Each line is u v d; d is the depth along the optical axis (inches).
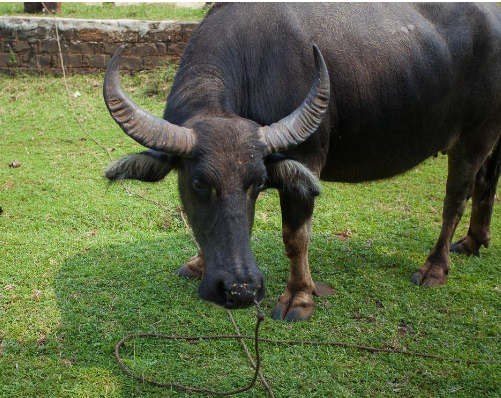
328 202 252.4
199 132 124.3
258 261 200.7
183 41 397.1
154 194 250.1
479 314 173.9
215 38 152.3
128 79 391.9
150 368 144.8
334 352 153.9
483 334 164.2
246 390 133.6
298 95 153.4
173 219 229.5
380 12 170.9
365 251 211.9
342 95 163.5
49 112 354.3
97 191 251.0
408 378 144.9
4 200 239.3
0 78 396.8
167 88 372.2
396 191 268.2
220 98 141.9
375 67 165.3
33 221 223.3
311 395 137.3
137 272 190.5
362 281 191.5
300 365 147.8
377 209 248.2
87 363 146.1
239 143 122.4
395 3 175.5
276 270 195.9
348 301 179.2
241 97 151.0
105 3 480.1
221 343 156.1
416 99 172.7
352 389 140.3
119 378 140.9
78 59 398.0
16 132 326.6
